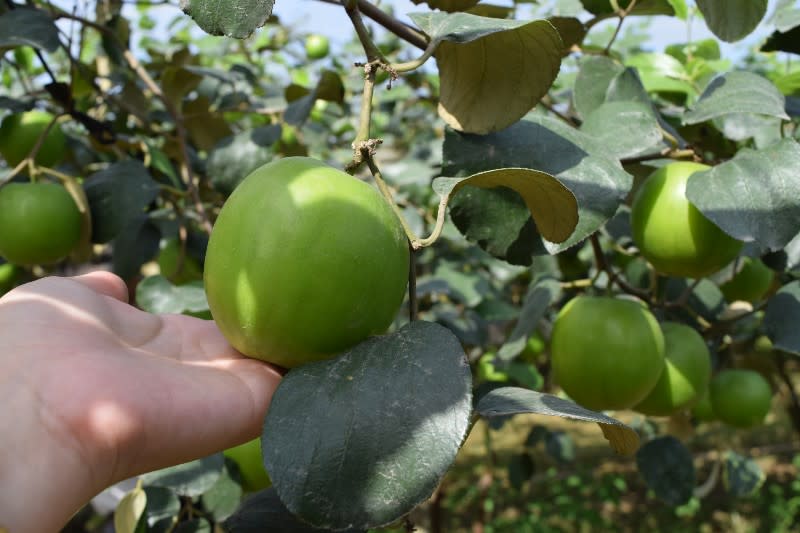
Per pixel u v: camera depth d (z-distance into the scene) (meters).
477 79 0.23
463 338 0.53
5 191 0.36
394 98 0.68
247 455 0.31
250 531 0.24
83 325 0.21
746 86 0.27
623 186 0.23
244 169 0.40
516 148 0.24
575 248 0.44
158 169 0.46
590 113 0.30
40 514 0.16
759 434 1.22
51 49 0.32
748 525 0.92
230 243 0.18
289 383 0.17
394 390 0.16
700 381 0.34
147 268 0.70
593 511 0.97
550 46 0.21
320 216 0.18
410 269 0.20
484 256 0.59
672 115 0.38
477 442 1.22
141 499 0.25
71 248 0.37
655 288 0.37
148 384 0.19
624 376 0.29
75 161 0.52
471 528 0.92
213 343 0.24
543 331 0.55
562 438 0.61
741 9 0.25
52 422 0.17
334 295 0.18
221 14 0.17
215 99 0.54
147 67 0.53
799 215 0.24
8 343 0.19
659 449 0.41
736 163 0.25
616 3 0.32
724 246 0.28
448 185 0.21
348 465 0.15
